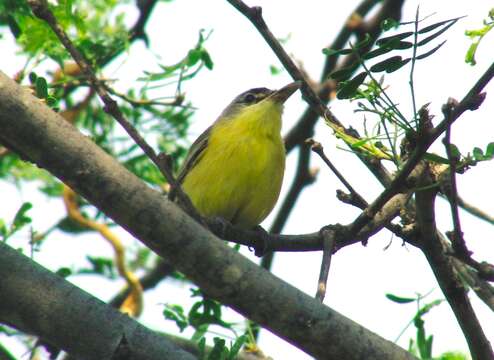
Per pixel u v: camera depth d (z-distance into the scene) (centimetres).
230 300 820
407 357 838
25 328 859
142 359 853
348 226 1041
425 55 854
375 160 1110
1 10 1388
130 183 795
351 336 827
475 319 955
